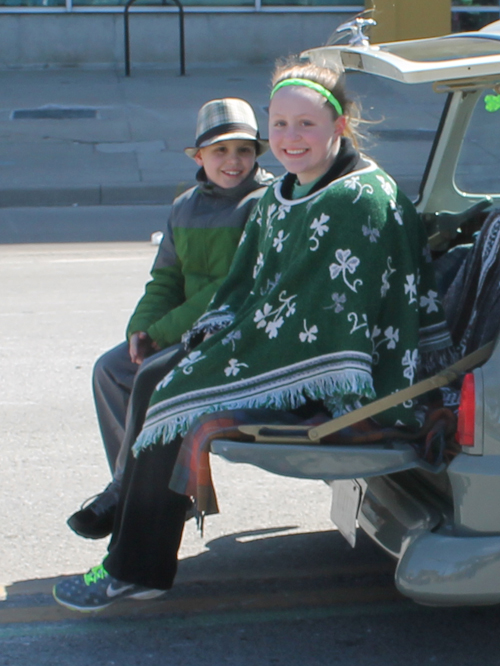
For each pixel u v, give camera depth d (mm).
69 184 12938
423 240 3475
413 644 3633
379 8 18266
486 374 3152
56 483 5035
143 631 3740
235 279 3621
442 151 4895
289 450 3137
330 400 3301
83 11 20844
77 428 5758
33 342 7363
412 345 3291
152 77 20031
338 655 3568
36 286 9031
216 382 3289
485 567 3104
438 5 18266
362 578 4141
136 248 10570
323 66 3457
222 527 4617
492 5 21016
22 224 11781
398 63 3256
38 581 4117
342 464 3156
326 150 3330
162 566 3604
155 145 14844
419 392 3260
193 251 4039
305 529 4594
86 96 18125
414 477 3590
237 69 21016
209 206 4035
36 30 20891
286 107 3305
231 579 4137
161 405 3322
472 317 3758
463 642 3643
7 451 5426
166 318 3988
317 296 3191
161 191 12891
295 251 3279
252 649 3611
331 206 3211
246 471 5223
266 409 3322
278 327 3234
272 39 21375
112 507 3953
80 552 4359
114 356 4133
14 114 16688
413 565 3170
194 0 21031
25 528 4566
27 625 3777
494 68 3152
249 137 3902
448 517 3289
